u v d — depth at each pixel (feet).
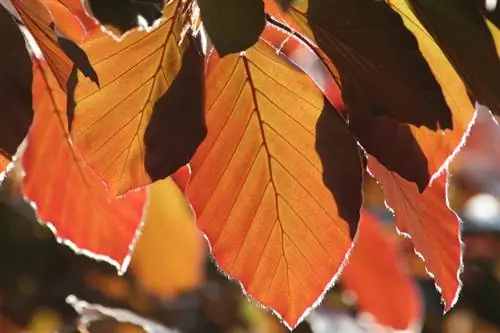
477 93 2.22
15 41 2.25
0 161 2.27
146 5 2.27
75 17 2.32
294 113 2.32
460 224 2.34
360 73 2.23
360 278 3.19
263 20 2.15
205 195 2.35
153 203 3.06
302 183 2.34
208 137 2.33
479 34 2.19
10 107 2.26
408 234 2.36
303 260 2.36
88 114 2.24
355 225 2.32
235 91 2.31
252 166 2.34
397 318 3.21
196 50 2.25
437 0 2.19
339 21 2.21
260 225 2.35
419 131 2.26
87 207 2.63
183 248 3.14
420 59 2.21
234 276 2.36
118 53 2.24
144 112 2.25
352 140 2.31
